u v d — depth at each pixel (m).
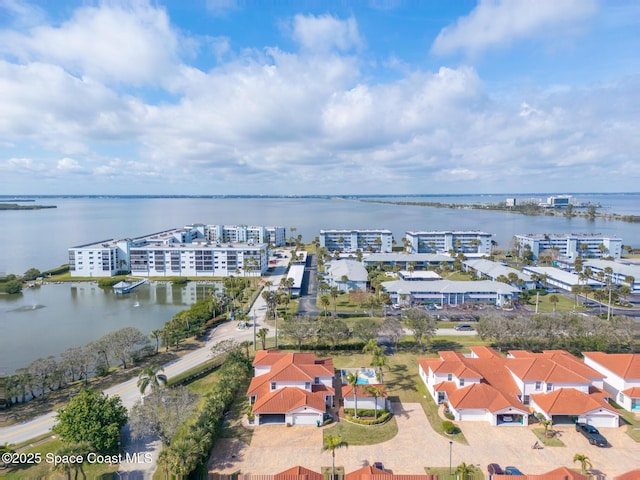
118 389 78.25
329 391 71.00
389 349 97.00
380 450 58.59
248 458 56.88
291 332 94.19
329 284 159.50
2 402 73.12
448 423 63.38
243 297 149.62
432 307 132.88
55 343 109.88
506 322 93.25
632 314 124.38
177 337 101.69
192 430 57.78
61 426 56.72
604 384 76.25
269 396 67.88
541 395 68.62
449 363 74.75
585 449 58.62
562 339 93.44
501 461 56.03
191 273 195.88
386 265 194.50
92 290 171.62
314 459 56.62
